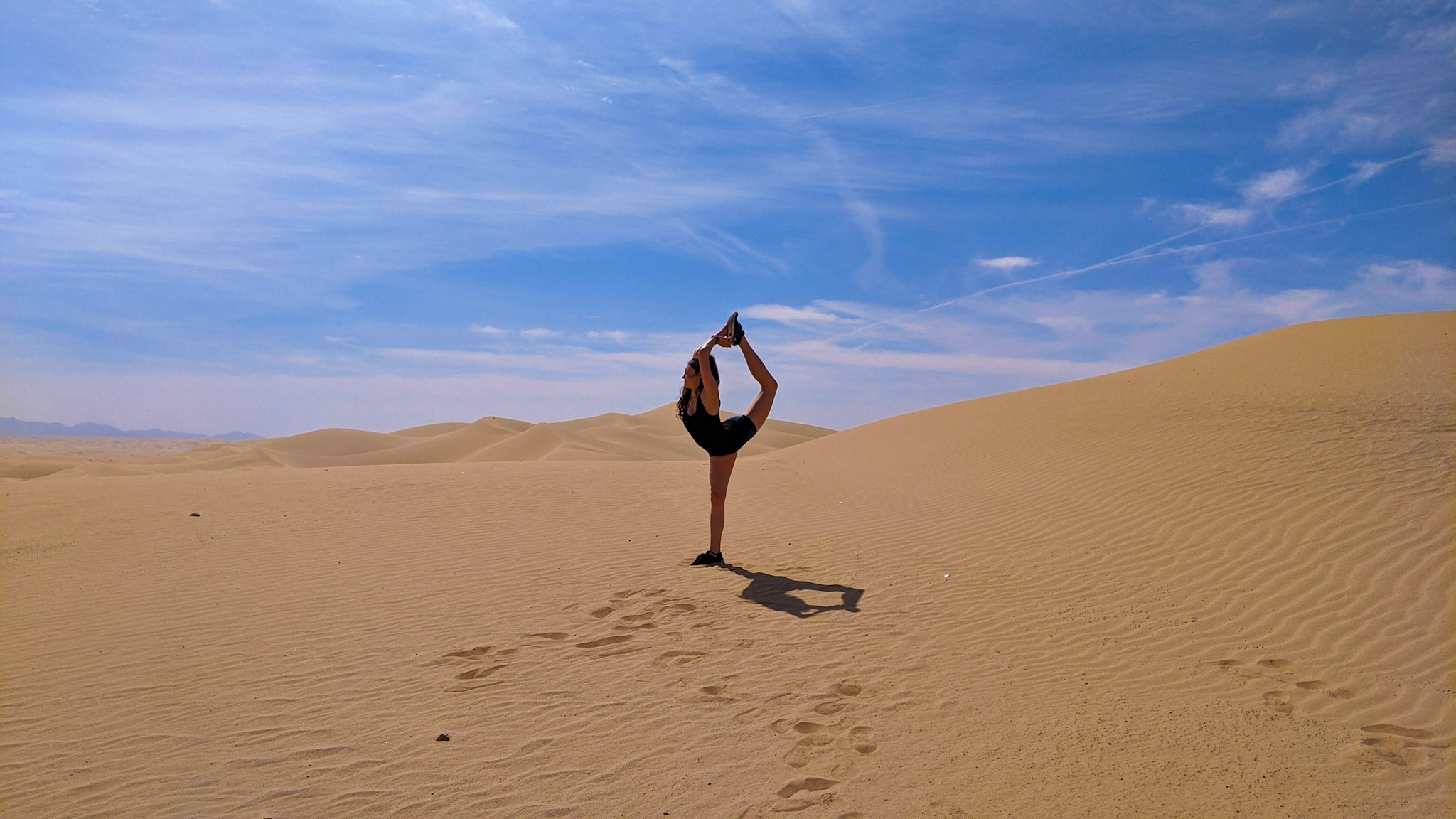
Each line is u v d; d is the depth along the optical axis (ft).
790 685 17.90
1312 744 14.33
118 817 13.00
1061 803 12.62
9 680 18.98
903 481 44.78
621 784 13.70
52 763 14.93
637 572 27.71
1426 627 19.27
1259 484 31.76
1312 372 56.70
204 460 193.88
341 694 17.95
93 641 21.47
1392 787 12.71
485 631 22.09
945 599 24.11
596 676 18.74
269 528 34.22
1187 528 28.63
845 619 22.38
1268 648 19.17
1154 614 21.91
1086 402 59.16
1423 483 29.01
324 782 14.01
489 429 233.96
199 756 15.10
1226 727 15.16
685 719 16.28
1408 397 44.78
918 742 15.01
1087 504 33.76
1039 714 16.11
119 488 44.68
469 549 30.91
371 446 227.20
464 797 13.39
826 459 57.57
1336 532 25.89
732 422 28.43
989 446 50.26
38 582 26.94
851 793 13.17
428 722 16.39
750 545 31.35
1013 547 29.53
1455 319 65.26
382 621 22.98
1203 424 43.93
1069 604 23.18
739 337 28.02
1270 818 11.91
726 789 13.44
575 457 177.78
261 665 19.71
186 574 27.71
